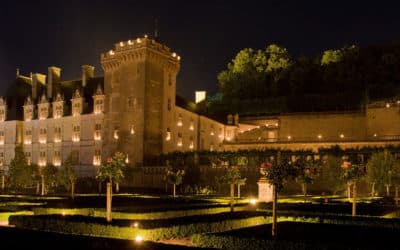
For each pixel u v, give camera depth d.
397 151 69.50
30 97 105.94
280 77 118.06
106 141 89.19
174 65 93.19
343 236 21.88
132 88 86.44
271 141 88.56
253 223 31.22
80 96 94.62
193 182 78.88
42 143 100.56
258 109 111.69
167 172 72.75
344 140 81.94
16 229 22.83
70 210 36.69
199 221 28.09
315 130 93.31
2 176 76.50
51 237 20.22
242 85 122.06
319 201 49.12
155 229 24.75
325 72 111.06
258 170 72.88
